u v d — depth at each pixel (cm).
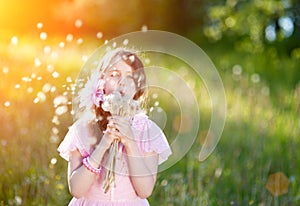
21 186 412
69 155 282
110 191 277
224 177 493
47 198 406
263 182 468
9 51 479
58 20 1088
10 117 455
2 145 441
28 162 432
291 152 535
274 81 992
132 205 280
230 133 623
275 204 429
